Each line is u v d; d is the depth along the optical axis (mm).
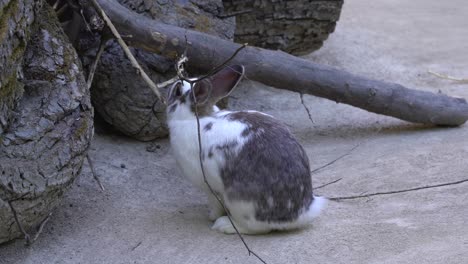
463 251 5105
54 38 5500
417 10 14062
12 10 4859
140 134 7480
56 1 7207
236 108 8844
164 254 5293
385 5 14352
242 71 5566
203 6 7973
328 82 7762
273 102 9148
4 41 4770
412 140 7797
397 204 6086
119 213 6016
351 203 6141
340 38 11953
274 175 5270
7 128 5074
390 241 5336
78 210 6043
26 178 5062
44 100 5273
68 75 5449
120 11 6844
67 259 5266
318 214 5602
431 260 5004
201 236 5559
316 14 9484
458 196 6195
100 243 5500
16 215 5039
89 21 6758
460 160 7055
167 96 6070
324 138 8000
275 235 5520
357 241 5355
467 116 8086
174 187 6605
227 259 5160
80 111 5504
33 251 5379
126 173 6820
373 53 11336
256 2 9070
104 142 7465
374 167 6988
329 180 6695
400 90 7961
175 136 5633
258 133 5371
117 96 7262
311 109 8922
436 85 9984
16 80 5062
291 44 9797
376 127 8352
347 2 14438
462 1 14758
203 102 5598
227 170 5324
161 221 5863
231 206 5422
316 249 5250
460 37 12375
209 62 7301
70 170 5391
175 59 7207
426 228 5547
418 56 11289
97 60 6758
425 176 6699
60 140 5285
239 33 9305
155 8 7531
